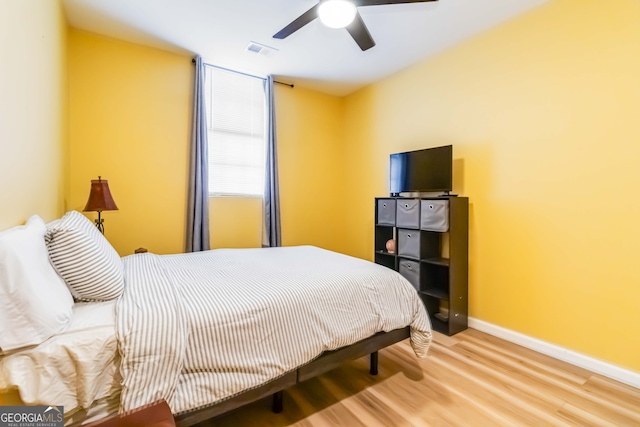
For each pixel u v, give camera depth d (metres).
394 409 1.68
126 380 1.04
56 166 2.14
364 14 2.44
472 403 1.73
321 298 1.60
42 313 0.99
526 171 2.46
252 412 1.67
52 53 2.00
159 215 3.10
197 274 1.85
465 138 2.89
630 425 1.56
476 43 2.78
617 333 2.00
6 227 1.22
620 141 1.98
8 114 1.23
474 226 2.82
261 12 2.48
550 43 2.30
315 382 1.96
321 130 4.23
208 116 3.39
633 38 1.92
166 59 3.11
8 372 0.93
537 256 2.40
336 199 4.39
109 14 2.50
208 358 1.22
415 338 1.98
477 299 2.80
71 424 1.01
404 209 3.02
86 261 1.28
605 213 2.05
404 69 3.49
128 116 2.94
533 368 2.12
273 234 3.64
